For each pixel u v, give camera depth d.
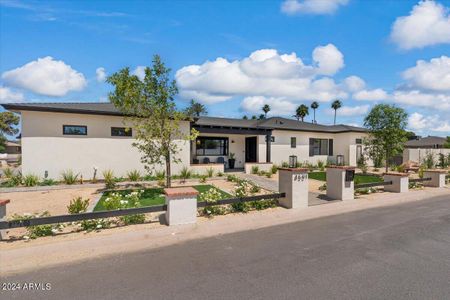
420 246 4.84
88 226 5.70
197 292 3.26
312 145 21.97
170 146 10.42
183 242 5.10
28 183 10.73
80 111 11.76
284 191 8.05
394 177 10.62
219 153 19.41
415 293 3.21
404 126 15.42
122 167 13.05
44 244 4.85
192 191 6.20
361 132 22.03
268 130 18.00
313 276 3.67
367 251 4.60
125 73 8.98
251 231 5.80
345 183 9.02
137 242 5.05
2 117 38.19
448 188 11.72
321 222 6.50
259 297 3.13
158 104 9.39
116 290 3.32
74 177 11.77
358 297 3.12
